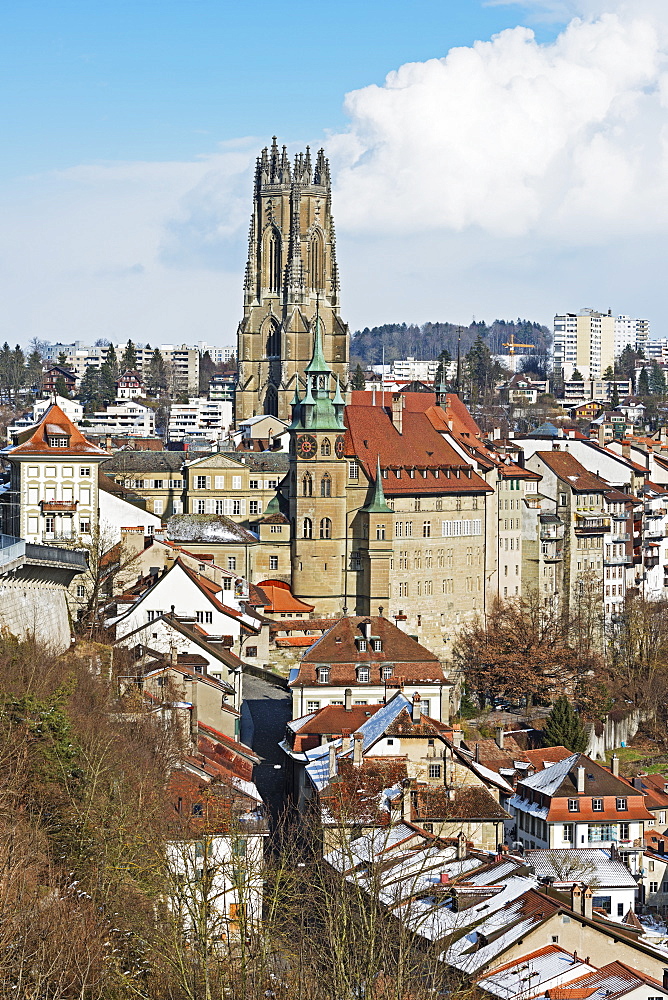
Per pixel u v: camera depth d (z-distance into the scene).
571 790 193.75
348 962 104.31
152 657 186.38
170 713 162.25
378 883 122.00
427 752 177.00
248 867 115.50
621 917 177.12
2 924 97.75
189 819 128.62
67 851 115.00
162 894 111.44
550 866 184.00
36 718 129.12
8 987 92.81
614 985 124.38
